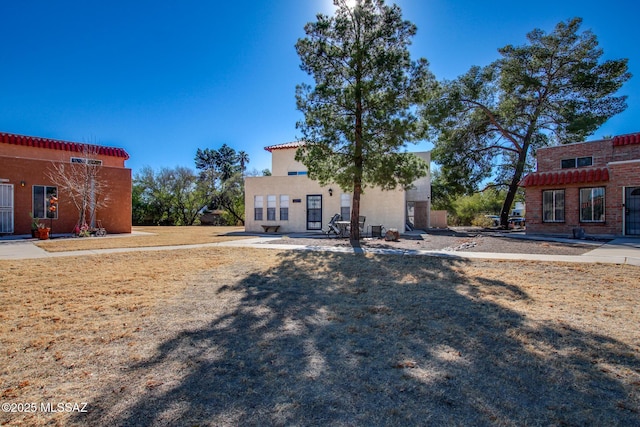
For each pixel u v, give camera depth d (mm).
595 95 24188
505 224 28188
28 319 4504
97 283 6684
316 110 13844
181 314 4742
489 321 4359
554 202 18281
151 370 3088
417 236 18172
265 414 2393
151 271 7941
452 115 28188
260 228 22531
